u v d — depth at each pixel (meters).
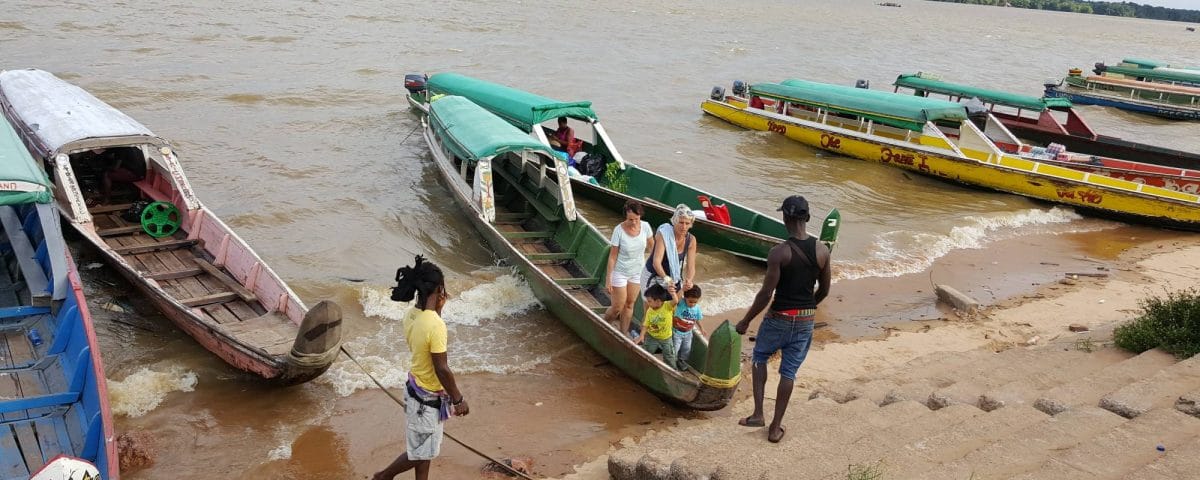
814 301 5.96
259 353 8.08
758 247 12.59
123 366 8.75
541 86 28.84
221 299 9.45
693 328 8.66
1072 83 35.91
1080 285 12.89
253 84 23.81
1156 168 18.05
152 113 19.80
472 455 7.55
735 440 6.18
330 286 11.15
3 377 7.24
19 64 23.69
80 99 12.73
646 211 14.06
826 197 17.44
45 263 8.80
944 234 15.22
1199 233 16.47
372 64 29.12
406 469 6.18
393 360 9.27
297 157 17.19
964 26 97.56
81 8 34.38
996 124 20.92
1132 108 33.72
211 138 18.02
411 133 19.80
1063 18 194.38
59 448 6.38
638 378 8.89
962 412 6.48
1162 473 4.79
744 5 95.81
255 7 40.94
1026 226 16.41
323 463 7.40
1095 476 4.93
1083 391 6.81
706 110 25.27
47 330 8.12
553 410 8.51
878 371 9.38
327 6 44.69
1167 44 93.31
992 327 10.91
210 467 7.24
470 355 9.53
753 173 19.08
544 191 13.21
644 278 8.64
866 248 14.21
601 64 34.88
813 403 7.04
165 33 30.92
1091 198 17.06
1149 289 12.74
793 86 22.53
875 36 66.19
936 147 19.02
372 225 13.66
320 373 8.18
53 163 10.46
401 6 49.22
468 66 31.08
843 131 20.62
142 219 10.95
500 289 10.94
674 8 74.06
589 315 9.28
